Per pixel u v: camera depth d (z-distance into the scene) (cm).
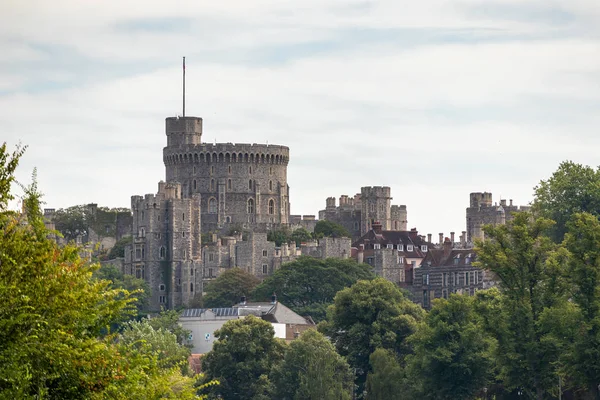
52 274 15250
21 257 15150
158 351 16988
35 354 14812
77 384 15175
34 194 15738
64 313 15138
